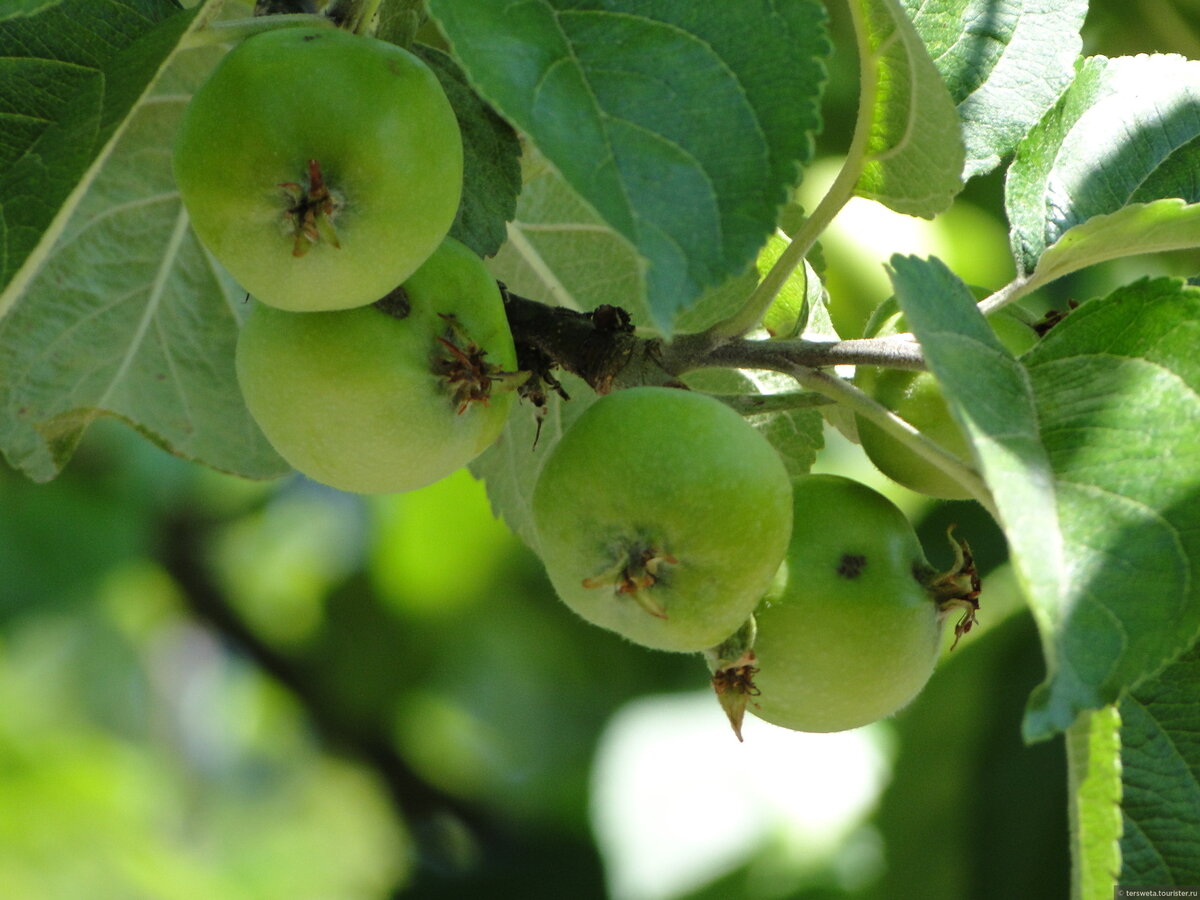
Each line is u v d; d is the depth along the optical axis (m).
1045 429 0.39
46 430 0.49
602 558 0.40
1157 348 0.40
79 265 0.49
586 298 0.49
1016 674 0.62
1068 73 0.46
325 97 0.39
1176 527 0.38
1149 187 0.48
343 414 0.41
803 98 0.38
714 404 0.41
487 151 0.43
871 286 0.63
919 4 0.46
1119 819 0.38
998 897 0.60
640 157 0.37
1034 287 0.45
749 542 0.40
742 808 0.76
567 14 0.38
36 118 0.41
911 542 0.43
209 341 0.50
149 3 0.42
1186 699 0.43
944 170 0.43
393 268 0.40
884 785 0.65
